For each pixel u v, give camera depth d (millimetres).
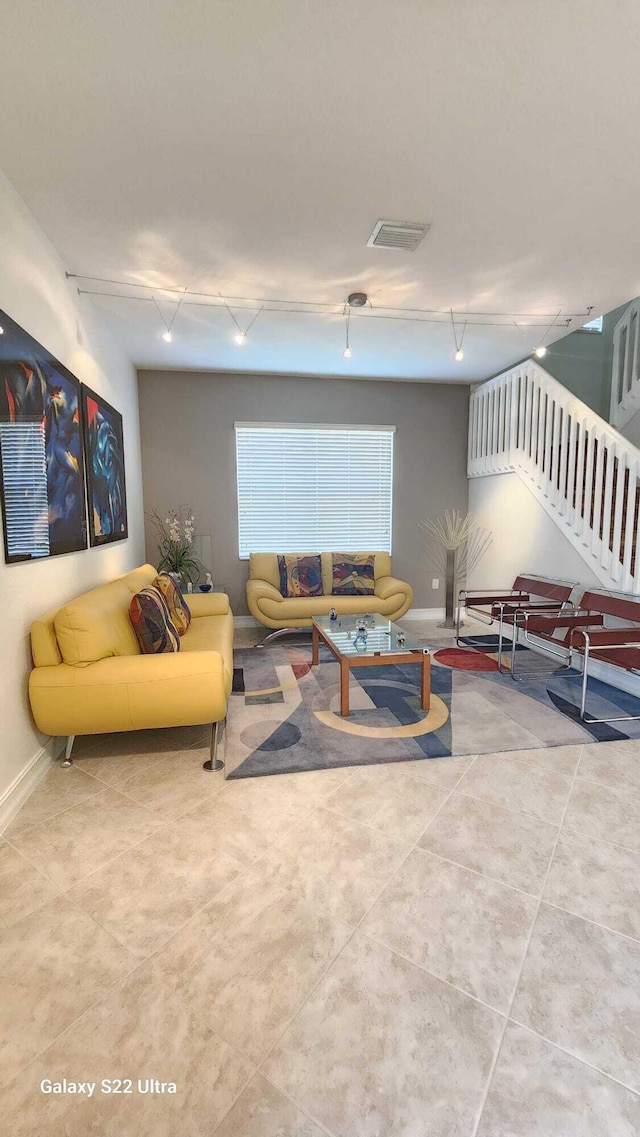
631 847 1918
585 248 2863
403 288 3344
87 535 3209
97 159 2098
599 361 6234
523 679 3863
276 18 1511
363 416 5777
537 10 1497
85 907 1640
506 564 5324
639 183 2305
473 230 2672
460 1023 1266
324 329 4074
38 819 2107
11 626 2170
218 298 3453
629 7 1486
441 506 6105
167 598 3432
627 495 3850
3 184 2172
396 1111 1080
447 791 2303
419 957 1449
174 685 2373
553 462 4457
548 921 1576
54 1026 1263
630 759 2602
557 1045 1214
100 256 2867
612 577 3773
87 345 3354
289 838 1975
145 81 1723
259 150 2062
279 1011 1295
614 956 1456
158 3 1458
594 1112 1079
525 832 2006
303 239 2744
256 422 5500
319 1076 1146
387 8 1484
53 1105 1098
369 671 4047
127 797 2266
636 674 3312
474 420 5887
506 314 3795
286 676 3926
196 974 1399
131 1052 1202
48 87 1741
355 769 2500
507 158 2131
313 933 1532
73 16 1493
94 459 3373
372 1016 1282
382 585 5328
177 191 2320
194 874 1783
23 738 2275
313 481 5770
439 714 3174
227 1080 1141
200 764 2562
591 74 1709
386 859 1852
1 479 2066
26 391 2295
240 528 5648
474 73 1704
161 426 5336
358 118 1896
